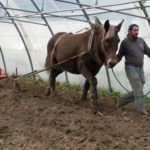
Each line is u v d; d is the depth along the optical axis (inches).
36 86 576.7
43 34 629.6
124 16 514.0
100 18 535.8
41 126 379.2
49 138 347.9
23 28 649.0
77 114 412.2
